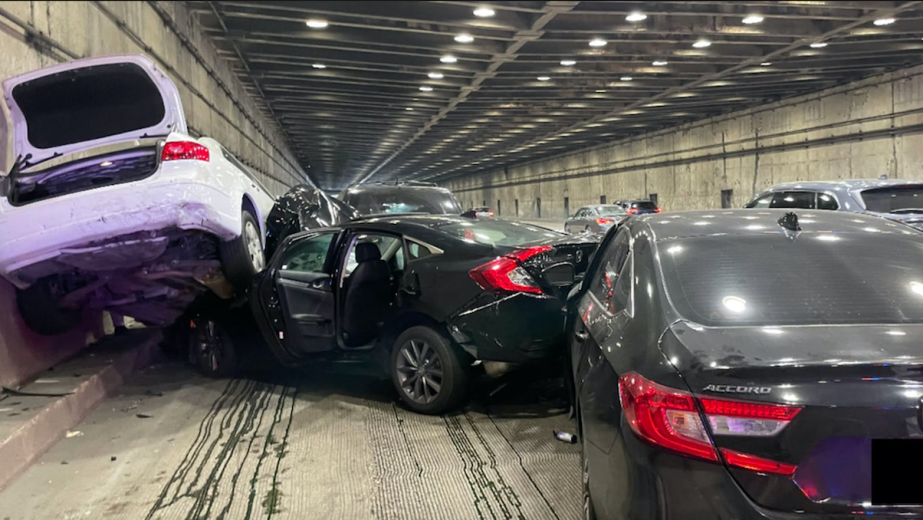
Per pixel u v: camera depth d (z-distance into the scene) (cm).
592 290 362
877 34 1329
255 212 607
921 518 176
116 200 442
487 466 380
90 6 697
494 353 432
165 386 579
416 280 468
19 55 521
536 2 1125
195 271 538
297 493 351
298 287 536
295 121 2595
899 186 815
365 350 518
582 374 280
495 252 444
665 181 2830
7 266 446
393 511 326
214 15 1200
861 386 182
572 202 3972
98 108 473
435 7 1176
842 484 179
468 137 3219
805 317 228
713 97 2081
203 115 1296
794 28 1331
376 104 2166
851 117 1759
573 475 365
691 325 225
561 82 1845
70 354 608
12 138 508
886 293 242
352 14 1135
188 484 367
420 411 473
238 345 599
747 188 2253
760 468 182
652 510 195
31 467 396
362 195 979
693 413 191
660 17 1262
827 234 287
